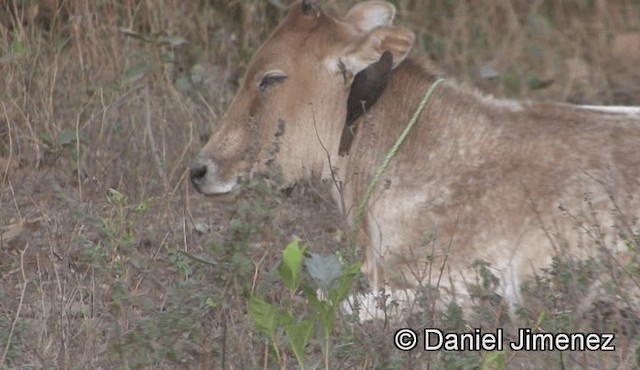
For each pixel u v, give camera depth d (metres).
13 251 13.20
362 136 12.02
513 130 11.84
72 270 12.10
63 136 15.05
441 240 11.66
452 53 17.86
